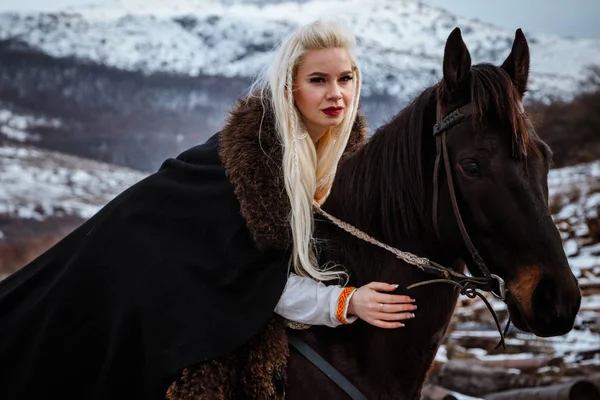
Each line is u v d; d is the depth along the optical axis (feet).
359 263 7.68
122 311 7.25
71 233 7.83
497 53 317.63
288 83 7.61
